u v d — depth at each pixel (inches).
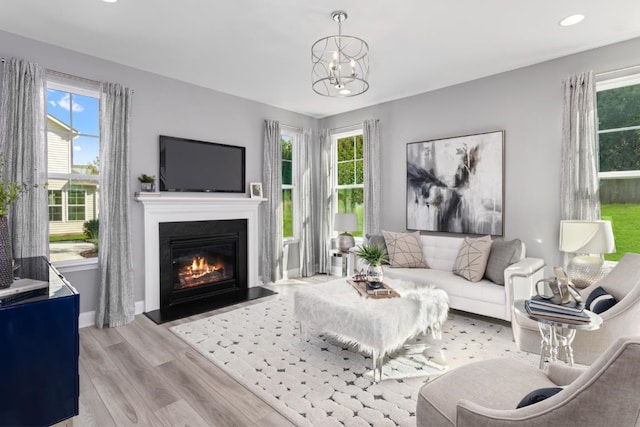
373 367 90.7
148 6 99.7
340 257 212.8
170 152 154.6
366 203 197.5
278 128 199.3
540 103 139.9
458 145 163.0
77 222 132.2
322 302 102.2
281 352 107.1
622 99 125.5
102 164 129.2
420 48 127.8
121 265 133.0
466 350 108.0
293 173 221.0
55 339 65.8
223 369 96.3
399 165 188.1
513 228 147.7
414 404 79.7
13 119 110.8
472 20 108.0
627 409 33.8
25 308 62.8
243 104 185.9
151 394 84.0
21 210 111.2
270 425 72.7
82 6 99.7
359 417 74.9
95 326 129.8
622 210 126.4
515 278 118.3
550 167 137.4
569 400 36.7
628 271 89.5
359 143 211.5
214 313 145.6
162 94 152.6
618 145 126.2
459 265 141.1
